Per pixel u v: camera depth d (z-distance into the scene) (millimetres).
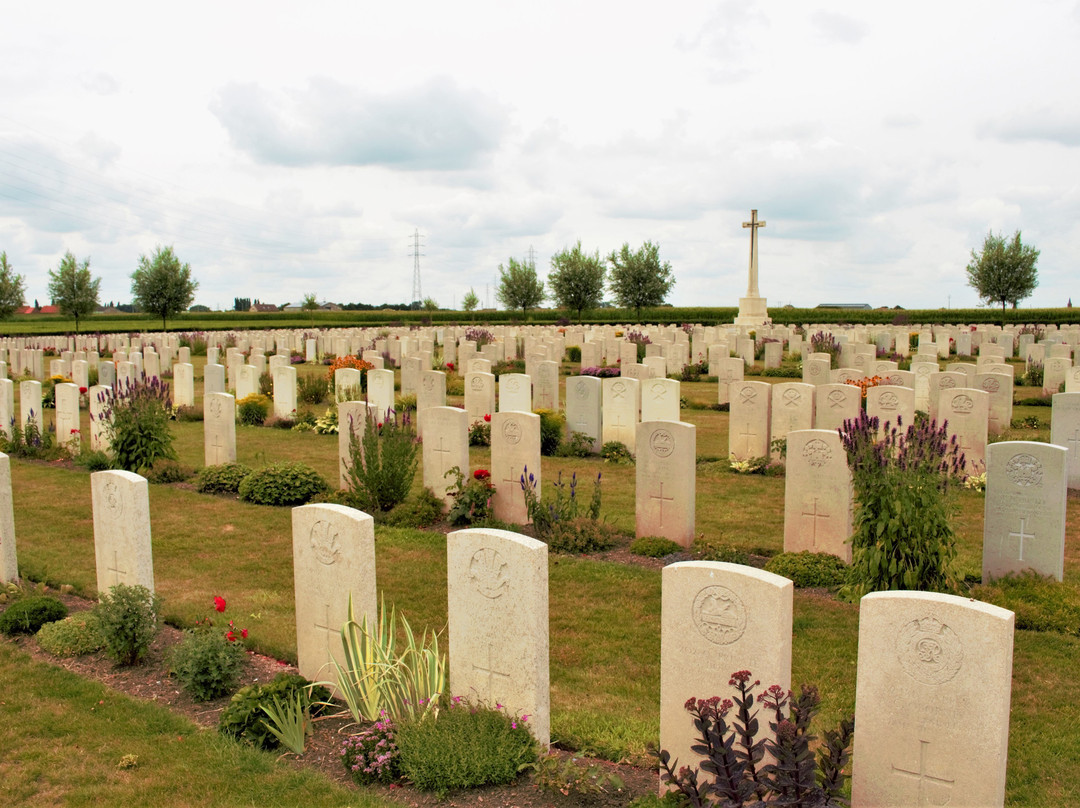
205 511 12578
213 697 6773
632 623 8195
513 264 65062
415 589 9180
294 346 44188
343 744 5848
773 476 14656
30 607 8180
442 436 12062
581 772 5219
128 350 32844
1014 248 45969
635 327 51750
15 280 50625
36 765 5684
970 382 17781
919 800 4633
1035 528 8484
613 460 16016
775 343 30859
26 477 14992
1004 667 4309
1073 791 5309
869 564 7895
